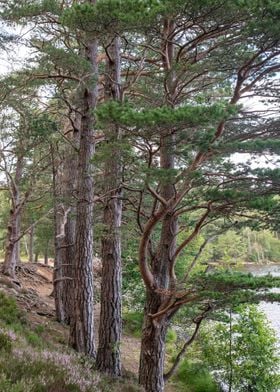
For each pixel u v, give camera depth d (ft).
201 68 19.70
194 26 18.52
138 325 48.39
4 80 27.37
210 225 26.53
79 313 28.45
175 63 19.72
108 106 14.15
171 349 41.34
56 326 35.53
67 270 40.22
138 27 16.69
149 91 26.63
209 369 35.14
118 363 27.63
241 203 19.02
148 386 22.09
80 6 15.81
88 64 25.81
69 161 38.17
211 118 14.42
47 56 25.31
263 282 18.81
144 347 22.65
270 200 18.04
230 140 19.85
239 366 34.14
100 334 28.27
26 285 53.26
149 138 16.28
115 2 15.33
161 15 15.88
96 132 31.19
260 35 17.10
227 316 32.89
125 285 46.52
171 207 19.98
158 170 16.88
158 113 14.03
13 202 45.98
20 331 23.27
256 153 18.21
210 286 19.69
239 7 15.28
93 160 18.30
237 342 34.63
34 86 29.48
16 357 15.53
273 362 34.32
